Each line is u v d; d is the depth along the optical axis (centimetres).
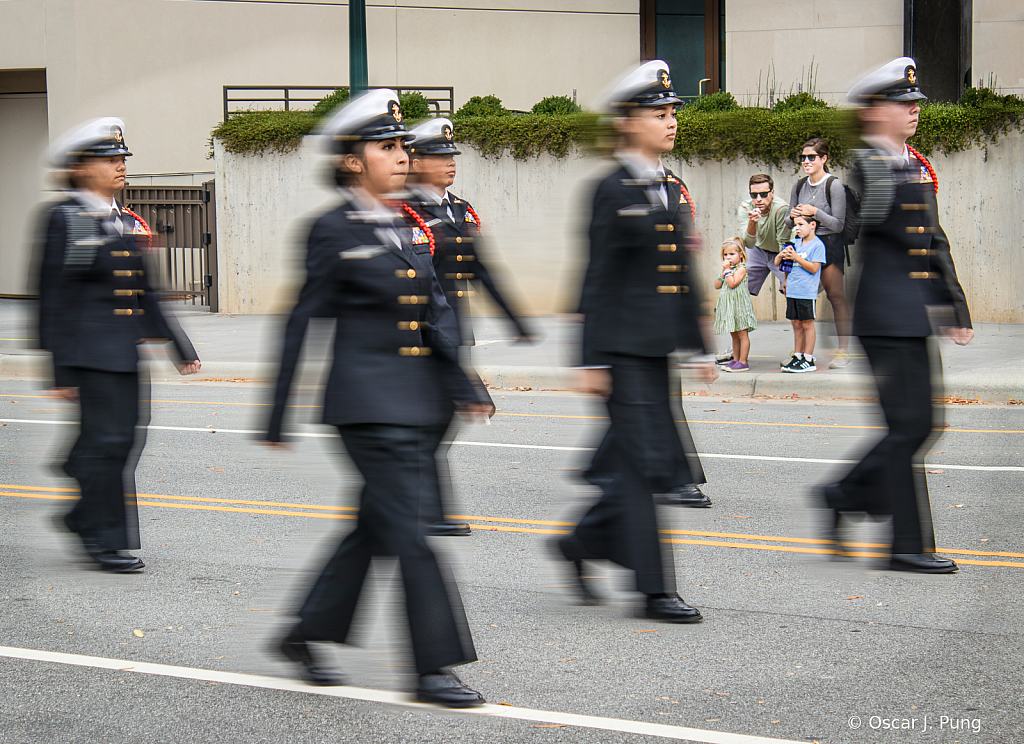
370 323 500
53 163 734
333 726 491
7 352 1959
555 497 949
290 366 503
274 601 677
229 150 2409
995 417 1311
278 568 751
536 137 2222
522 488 985
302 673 545
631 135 615
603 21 3098
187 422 1361
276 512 912
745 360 1558
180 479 1040
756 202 1517
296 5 2955
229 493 981
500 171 2261
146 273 751
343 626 524
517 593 686
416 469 500
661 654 577
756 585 694
